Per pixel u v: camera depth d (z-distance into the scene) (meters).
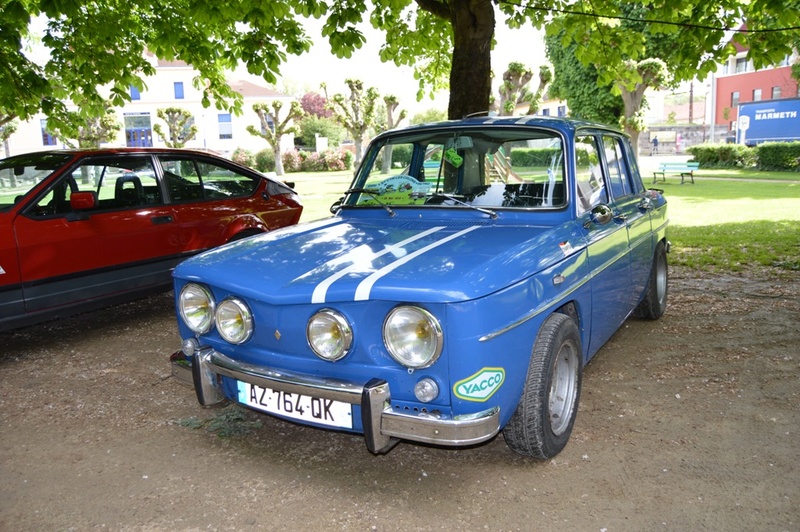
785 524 2.72
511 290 2.79
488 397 2.69
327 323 2.77
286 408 3.00
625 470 3.20
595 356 4.91
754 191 18.95
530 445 3.12
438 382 2.64
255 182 7.31
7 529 2.84
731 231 11.11
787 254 8.83
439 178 4.01
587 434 3.61
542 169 3.73
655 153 51.94
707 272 7.93
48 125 8.81
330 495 3.07
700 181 23.52
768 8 6.36
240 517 2.90
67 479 3.29
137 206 6.03
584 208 3.77
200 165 6.75
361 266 2.95
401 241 3.31
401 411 2.73
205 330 3.27
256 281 3.03
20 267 5.05
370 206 4.06
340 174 38.91
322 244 3.42
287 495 3.08
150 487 3.19
